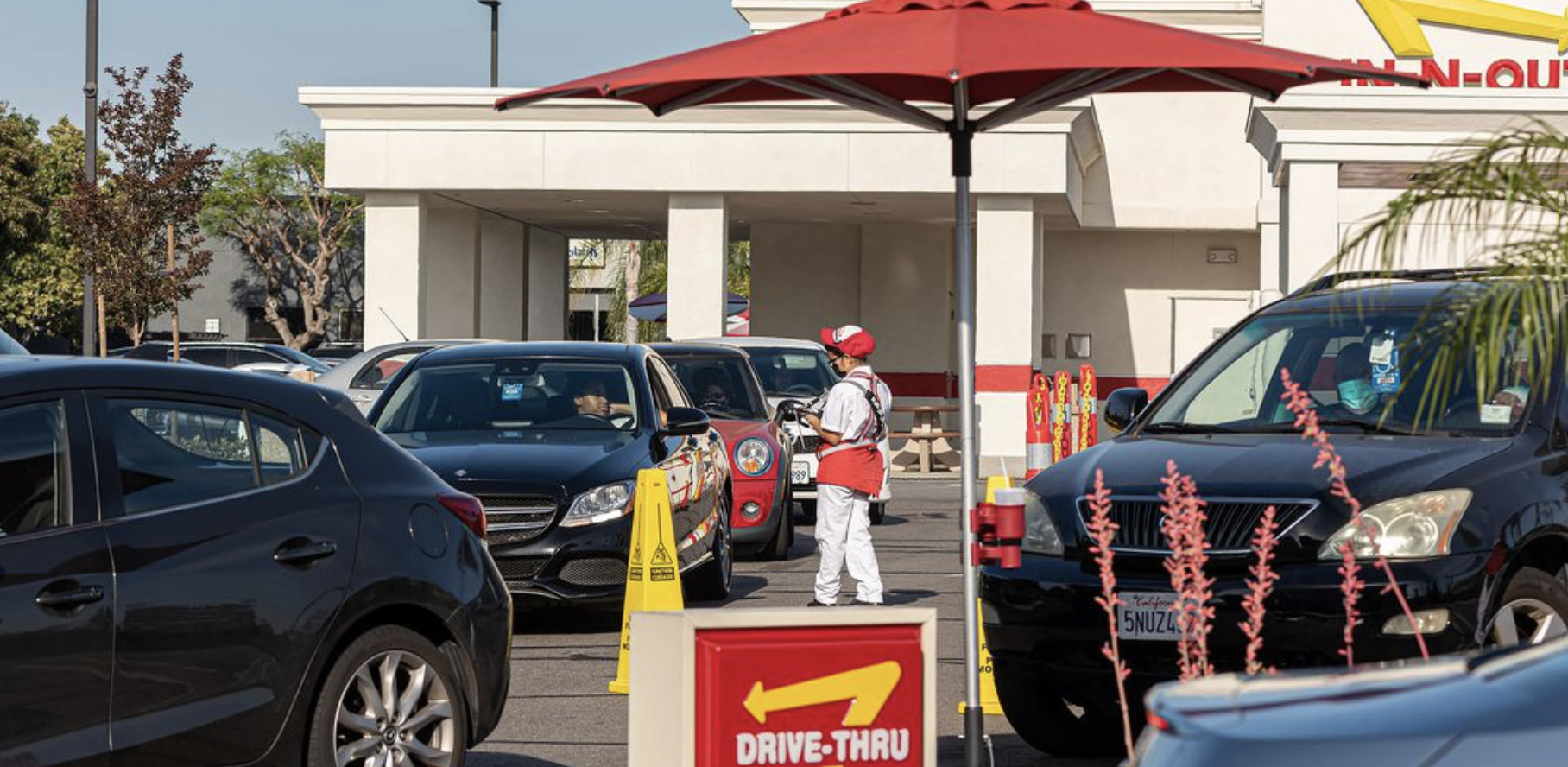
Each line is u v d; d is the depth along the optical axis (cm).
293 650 967
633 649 798
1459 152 730
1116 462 1180
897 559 2406
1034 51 853
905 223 5016
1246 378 1300
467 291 4838
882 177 4225
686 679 775
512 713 1380
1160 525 1100
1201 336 5034
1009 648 1150
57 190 8762
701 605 1947
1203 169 4844
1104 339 5047
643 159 4281
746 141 4256
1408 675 542
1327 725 484
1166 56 848
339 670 996
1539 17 4078
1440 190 721
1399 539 1059
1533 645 569
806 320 5122
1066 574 1119
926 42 870
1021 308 4244
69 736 885
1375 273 762
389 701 1017
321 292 9588
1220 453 1159
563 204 4638
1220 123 4828
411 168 4303
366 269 4366
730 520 2066
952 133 1002
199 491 959
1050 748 1220
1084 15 909
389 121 4297
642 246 8106
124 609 906
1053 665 1128
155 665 915
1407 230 741
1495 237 750
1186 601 1059
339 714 996
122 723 904
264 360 5391
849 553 1842
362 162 4306
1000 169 4203
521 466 1738
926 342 5056
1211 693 536
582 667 1591
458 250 4834
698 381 2502
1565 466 1141
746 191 4272
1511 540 1080
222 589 942
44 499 904
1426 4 4116
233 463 981
